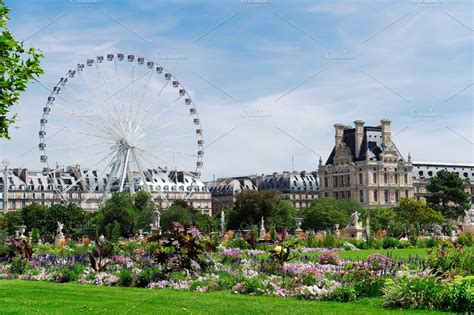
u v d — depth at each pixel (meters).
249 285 38.41
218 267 45.06
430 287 31.77
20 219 193.62
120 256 54.16
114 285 43.50
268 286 38.16
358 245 90.69
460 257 39.25
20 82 32.22
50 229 192.62
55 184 153.75
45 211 194.00
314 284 37.50
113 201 160.50
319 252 77.56
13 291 39.59
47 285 43.59
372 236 100.19
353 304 33.38
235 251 57.56
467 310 30.38
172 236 43.81
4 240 77.38
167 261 43.91
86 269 47.78
